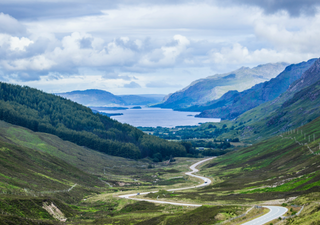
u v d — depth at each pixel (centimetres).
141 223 12438
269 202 13025
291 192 13638
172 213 13525
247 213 11494
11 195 13438
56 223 12231
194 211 12888
